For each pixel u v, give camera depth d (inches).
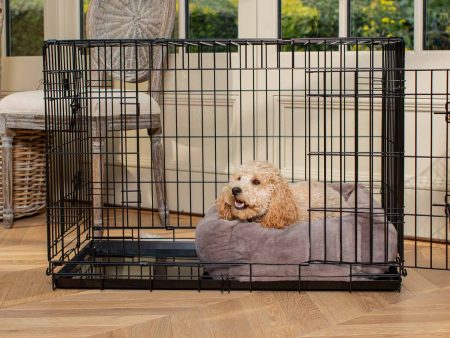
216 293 110.7
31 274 119.4
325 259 111.0
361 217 113.3
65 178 136.8
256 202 112.3
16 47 174.7
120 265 116.7
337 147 144.4
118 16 156.2
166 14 149.6
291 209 112.8
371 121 112.0
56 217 128.5
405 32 137.2
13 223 151.1
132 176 162.2
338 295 109.6
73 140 127.5
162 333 97.8
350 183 127.5
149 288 112.0
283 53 147.6
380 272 113.1
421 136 136.4
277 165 149.4
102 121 137.1
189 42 117.3
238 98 151.5
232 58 151.5
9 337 96.8
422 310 104.3
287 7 146.9
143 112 141.9
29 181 152.3
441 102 134.6
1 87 174.7
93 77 159.0
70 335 97.3
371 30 140.3
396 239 113.0
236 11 151.7
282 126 148.4
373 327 99.3
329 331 98.1
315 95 109.6
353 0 141.3
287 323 100.5
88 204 131.6
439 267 121.8
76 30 168.2
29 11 172.7
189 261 124.6
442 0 134.0
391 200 122.1
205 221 115.0
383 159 122.2
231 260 111.7
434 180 135.9
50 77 121.2
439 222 136.4
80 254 124.0
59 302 107.7
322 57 143.9
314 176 146.3
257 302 107.3
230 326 99.7
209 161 155.6
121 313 103.7
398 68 112.7
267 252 111.1
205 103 154.3
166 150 158.7
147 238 132.9
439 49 135.0
